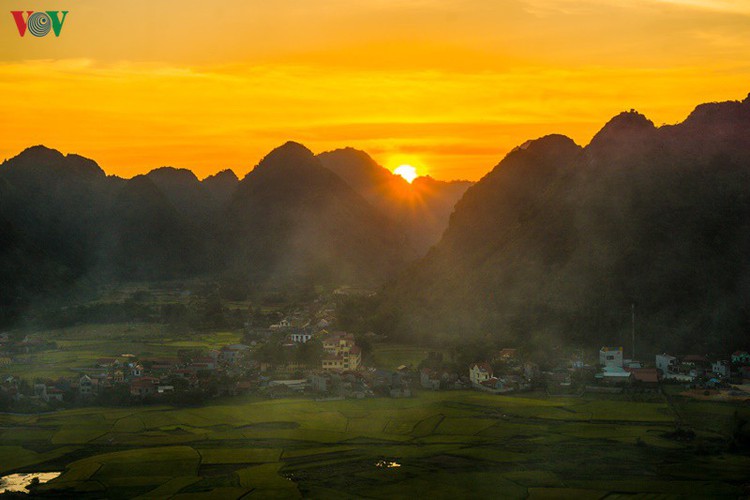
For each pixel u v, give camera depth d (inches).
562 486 7785.4
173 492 7775.6
